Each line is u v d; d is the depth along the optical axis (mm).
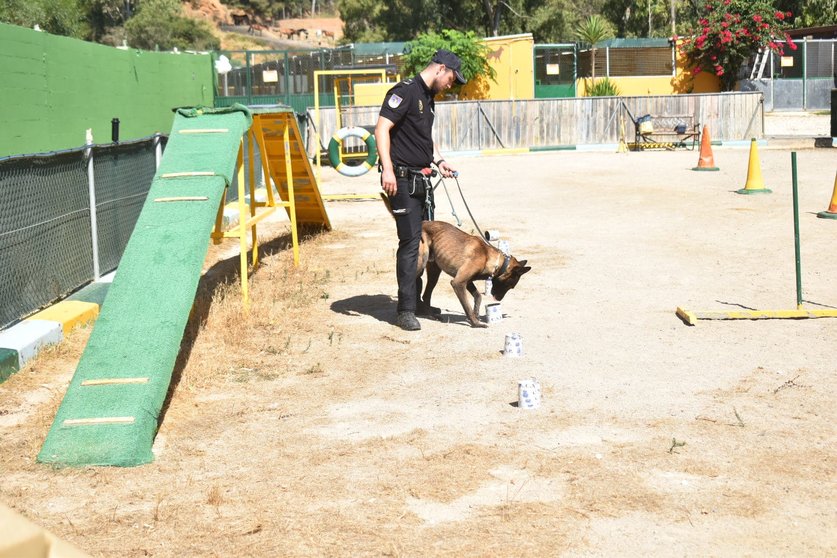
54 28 35406
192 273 6078
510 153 25891
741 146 26344
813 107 36812
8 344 6449
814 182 16578
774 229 11594
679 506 3871
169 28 84625
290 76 30453
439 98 34000
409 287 7172
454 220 13180
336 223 13531
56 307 7637
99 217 9203
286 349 6648
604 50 37156
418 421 5059
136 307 5758
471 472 4297
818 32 38750
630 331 6875
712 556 3438
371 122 24219
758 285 8438
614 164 21562
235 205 14633
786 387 5465
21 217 7227
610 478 4184
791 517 3752
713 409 5113
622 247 10664
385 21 59969
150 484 4281
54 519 3885
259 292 8469
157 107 21422
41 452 4562
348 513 3885
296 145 10258
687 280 8734
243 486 4223
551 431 4832
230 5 134125
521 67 35688
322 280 9188
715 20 35594
